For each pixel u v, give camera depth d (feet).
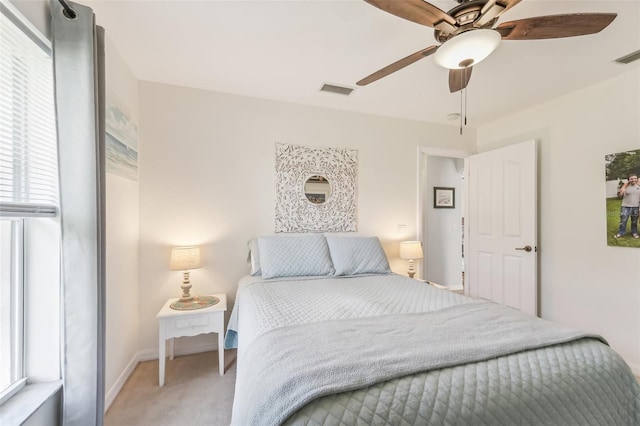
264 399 2.71
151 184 7.79
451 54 4.48
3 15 3.47
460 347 3.49
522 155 9.43
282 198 8.98
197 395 6.10
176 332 6.59
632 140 7.05
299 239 8.35
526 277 9.23
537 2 4.80
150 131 7.80
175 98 8.02
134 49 6.28
